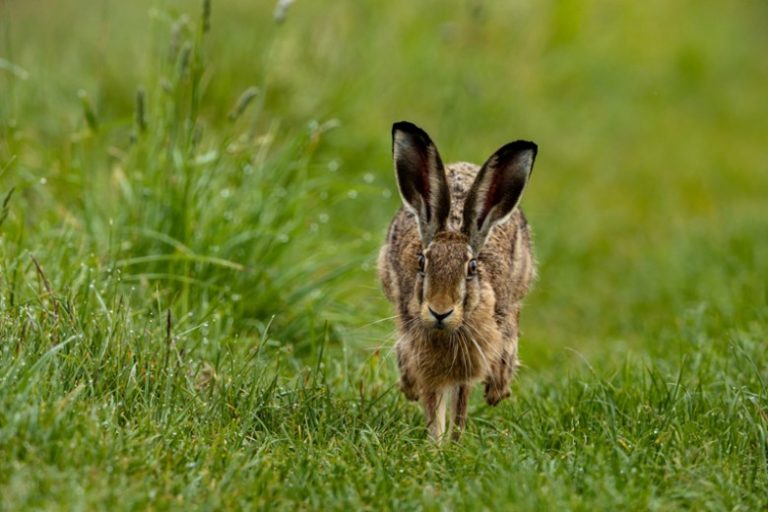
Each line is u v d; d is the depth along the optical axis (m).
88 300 10.06
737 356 11.01
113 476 7.44
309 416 9.50
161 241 11.84
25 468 7.21
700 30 27.48
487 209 9.58
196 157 12.14
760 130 24.19
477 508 7.50
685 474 8.27
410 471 8.30
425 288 9.12
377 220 15.66
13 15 18.47
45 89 15.23
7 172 12.26
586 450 8.53
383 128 17.52
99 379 8.88
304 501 7.78
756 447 9.02
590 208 19.38
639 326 14.56
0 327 8.98
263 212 12.30
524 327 15.07
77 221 11.85
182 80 12.09
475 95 18.20
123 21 18.72
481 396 10.96
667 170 21.39
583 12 23.83
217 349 10.24
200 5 18.08
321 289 12.37
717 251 16.56
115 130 15.09
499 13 21.58
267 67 13.73
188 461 8.05
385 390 10.48
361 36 18.91
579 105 22.86
